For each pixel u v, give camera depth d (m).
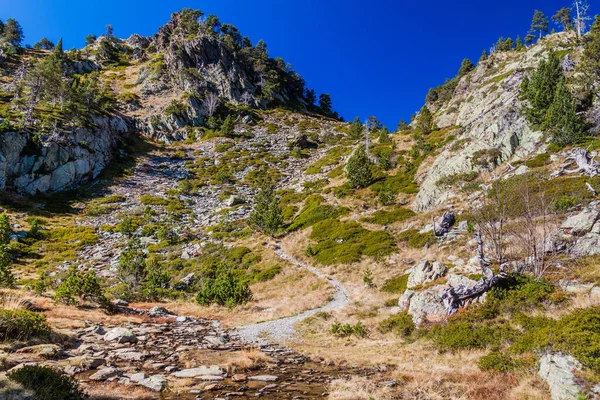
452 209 35.34
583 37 64.69
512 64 77.75
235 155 80.00
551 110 38.34
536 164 34.62
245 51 135.12
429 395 10.01
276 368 12.92
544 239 19.55
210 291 27.14
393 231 36.81
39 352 11.50
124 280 30.78
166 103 97.75
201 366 12.20
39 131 56.44
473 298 17.84
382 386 10.84
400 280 25.98
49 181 53.84
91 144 64.12
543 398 9.09
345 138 95.31
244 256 38.62
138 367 11.87
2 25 123.50
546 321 14.17
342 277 29.84
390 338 17.62
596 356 9.28
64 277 32.38
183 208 55.78
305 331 19.61
